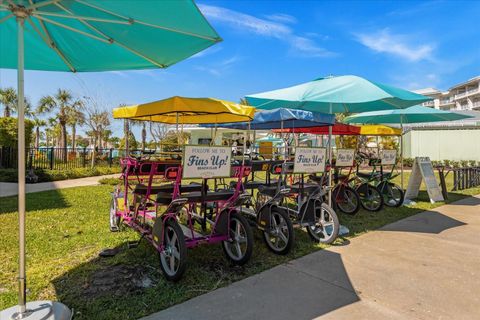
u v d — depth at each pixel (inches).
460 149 798.5
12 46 119.4
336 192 245.4
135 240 171.2
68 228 195.8
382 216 239.5
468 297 114.1
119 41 111.6
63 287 119.0
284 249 153.1
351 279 128.0
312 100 172.4
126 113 175.5
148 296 112.7
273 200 163.0
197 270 135.6
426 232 196.4
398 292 117.5
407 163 770.2
